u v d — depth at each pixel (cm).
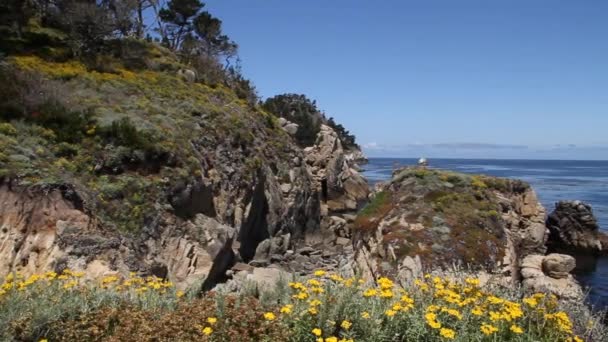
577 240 2808
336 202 4384
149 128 1877
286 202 2789
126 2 3178
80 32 2662
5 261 1223
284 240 2598
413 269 1061
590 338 524
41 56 2353
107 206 1482
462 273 724
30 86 1805
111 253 1339
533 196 1650
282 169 2877
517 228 1535
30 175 1385
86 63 2462
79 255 1285
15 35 2478
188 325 473
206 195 1911
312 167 4328
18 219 1292
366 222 1456
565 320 468
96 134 1703
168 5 4050
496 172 12550
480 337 443
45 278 655
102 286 680
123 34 3195
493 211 1380
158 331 473
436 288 541
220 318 486
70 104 1858
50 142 1603
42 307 534
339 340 451
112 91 2202
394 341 456
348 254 2548
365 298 506
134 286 670
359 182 4988
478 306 487
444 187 1487
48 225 1314
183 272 1562
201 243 1691
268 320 472
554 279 1141
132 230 1481
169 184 1712
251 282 679
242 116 2764
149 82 2508
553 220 2914
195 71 3095
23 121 1636
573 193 5847
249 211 2284
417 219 1288
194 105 2402
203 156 2075
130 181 1611
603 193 5816
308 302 495
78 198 1405
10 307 542
